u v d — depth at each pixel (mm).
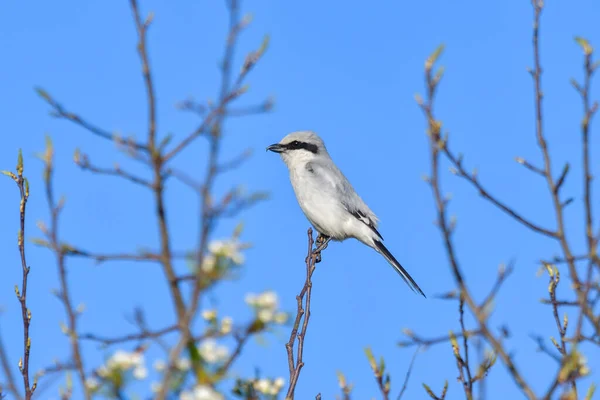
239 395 4758
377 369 5496
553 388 4891
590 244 5488
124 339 3996
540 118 5871
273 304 4051
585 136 5570
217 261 3902
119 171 4191
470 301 5113
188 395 3838
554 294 7207
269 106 4449
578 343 5211
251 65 4512
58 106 4324
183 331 3879
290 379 7391
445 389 6117
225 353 3959
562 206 5605
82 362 4648
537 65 6035
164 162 4137
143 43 4410
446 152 5512
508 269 5137
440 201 5207
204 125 4184
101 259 4215
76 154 4238
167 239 4020
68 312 5344
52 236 5398
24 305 7082
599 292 5602
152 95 4277
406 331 5305
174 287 3936
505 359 4957
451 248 5160
